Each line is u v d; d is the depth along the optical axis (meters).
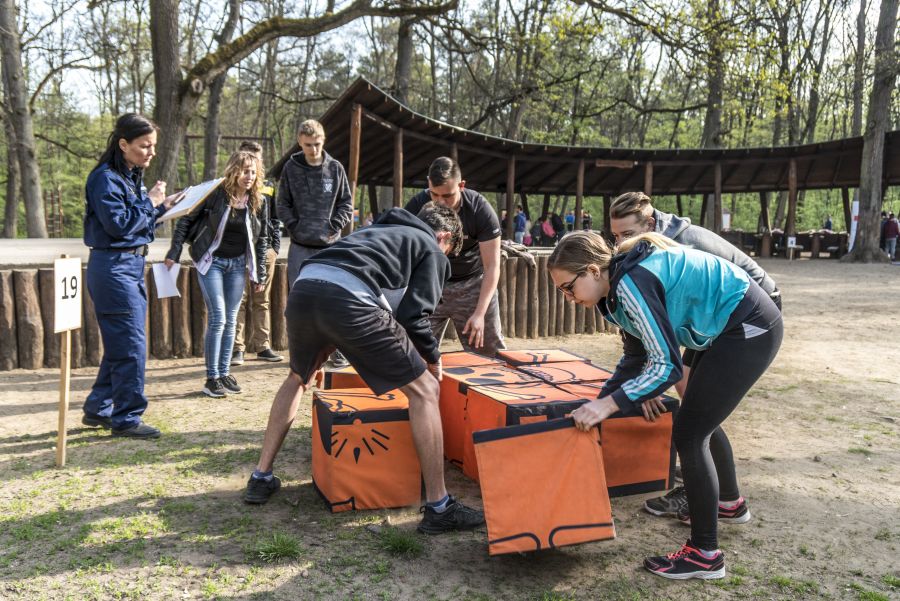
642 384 2.41
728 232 26.94
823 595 2.51
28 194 20.38
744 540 2.96
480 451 2.60
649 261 2.46
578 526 2.64
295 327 2.93
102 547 2.74
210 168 23.17
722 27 19.02
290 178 5.37
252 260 5.21
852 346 7.79
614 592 2.51
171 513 3.07
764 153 22.73
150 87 40.78
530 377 3.74
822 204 47.16
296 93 39.81
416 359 2.90
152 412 4.71
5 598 2.35
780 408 5.12
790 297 12.52
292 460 3.84
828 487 3.57
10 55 19.83
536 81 24.45
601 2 18.98
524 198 25.39
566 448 2.67
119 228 3.81
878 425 4.70
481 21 30.55
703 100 39.44
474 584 2.55
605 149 20.38
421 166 19.45
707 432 2.57
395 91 23.00
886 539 2.98
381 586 2.52
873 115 21.44
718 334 2.54
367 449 3.15
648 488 3.45
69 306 3.59
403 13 15.18
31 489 3.30
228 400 5.09
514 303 8.17
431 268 3.01
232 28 19.22
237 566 2.63
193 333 6.69
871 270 18.72
